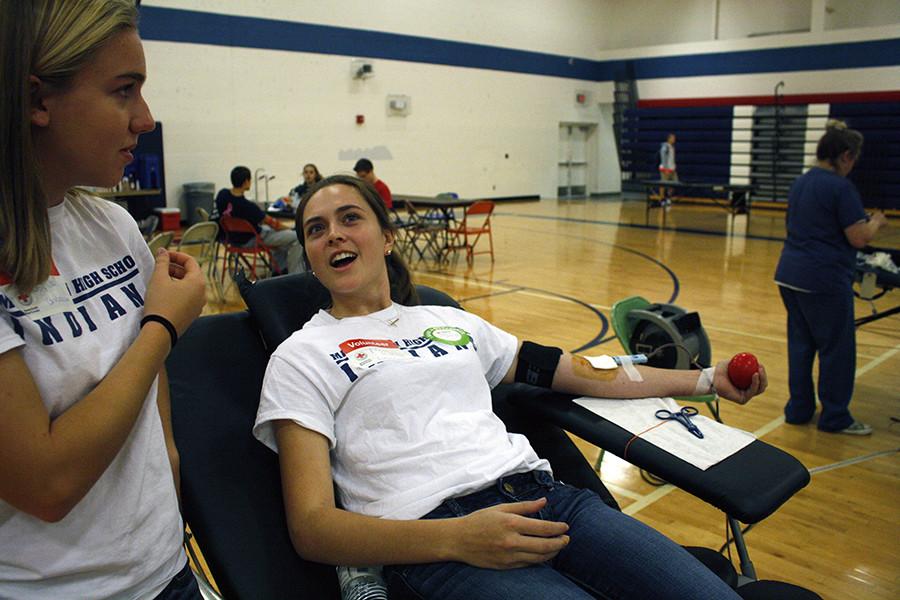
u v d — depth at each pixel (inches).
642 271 310.7
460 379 60.5
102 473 34.0
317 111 486.3
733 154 603.8
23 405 31.3
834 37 541.3
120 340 37.5
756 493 54.7
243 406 63.2
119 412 33.6
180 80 422.6
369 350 58.9
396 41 522.9
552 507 55.9
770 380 169.2
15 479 31.2
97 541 36.6
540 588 47.2
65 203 37.9
